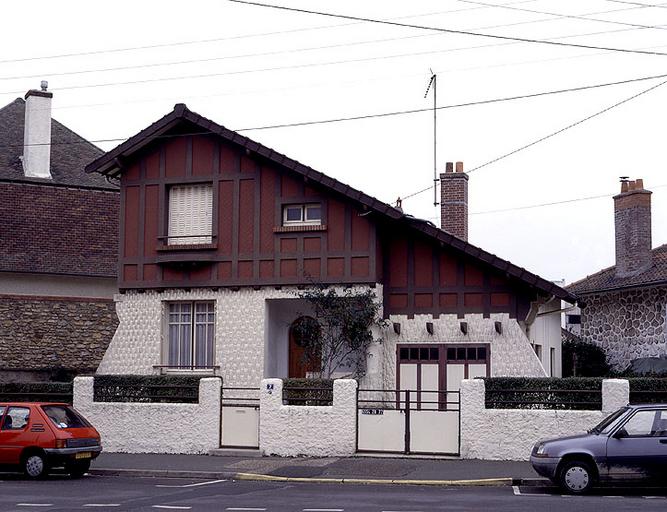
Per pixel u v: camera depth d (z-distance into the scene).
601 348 34.84
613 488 17.73
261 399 22.39
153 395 23.58
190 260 25.66
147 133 26.08
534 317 24.50
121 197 26.78
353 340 23.95
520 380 21.11
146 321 26.20
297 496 16.28
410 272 24.86
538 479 18.17
